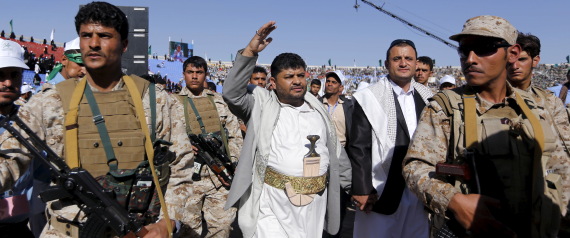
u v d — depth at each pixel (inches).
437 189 74.8
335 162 136.2
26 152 85.4
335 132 139.9
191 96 207.5
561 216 83.0
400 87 151.6
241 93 125.1
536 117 79.5
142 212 92.0
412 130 147.6
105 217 84.0
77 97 88.8
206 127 202.5
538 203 77.2
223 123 210.7
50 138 87.4
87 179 83.3
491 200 69.9
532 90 92.4
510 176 78.2
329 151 136.3
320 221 133.1
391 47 150.9
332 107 296.4
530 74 134.6
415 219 145.1
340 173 143.9
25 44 1408.7
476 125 80.2
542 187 77.3
